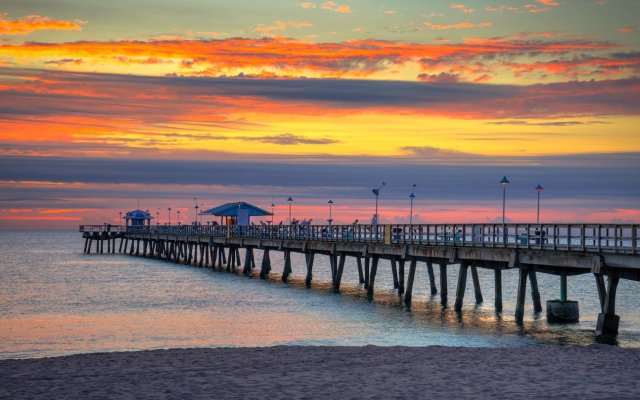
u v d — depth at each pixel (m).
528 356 21.94
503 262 35.62
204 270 80.94
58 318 40.38
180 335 33.56
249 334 33.50
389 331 33.56
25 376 20.03
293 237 63.19
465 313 39.44
